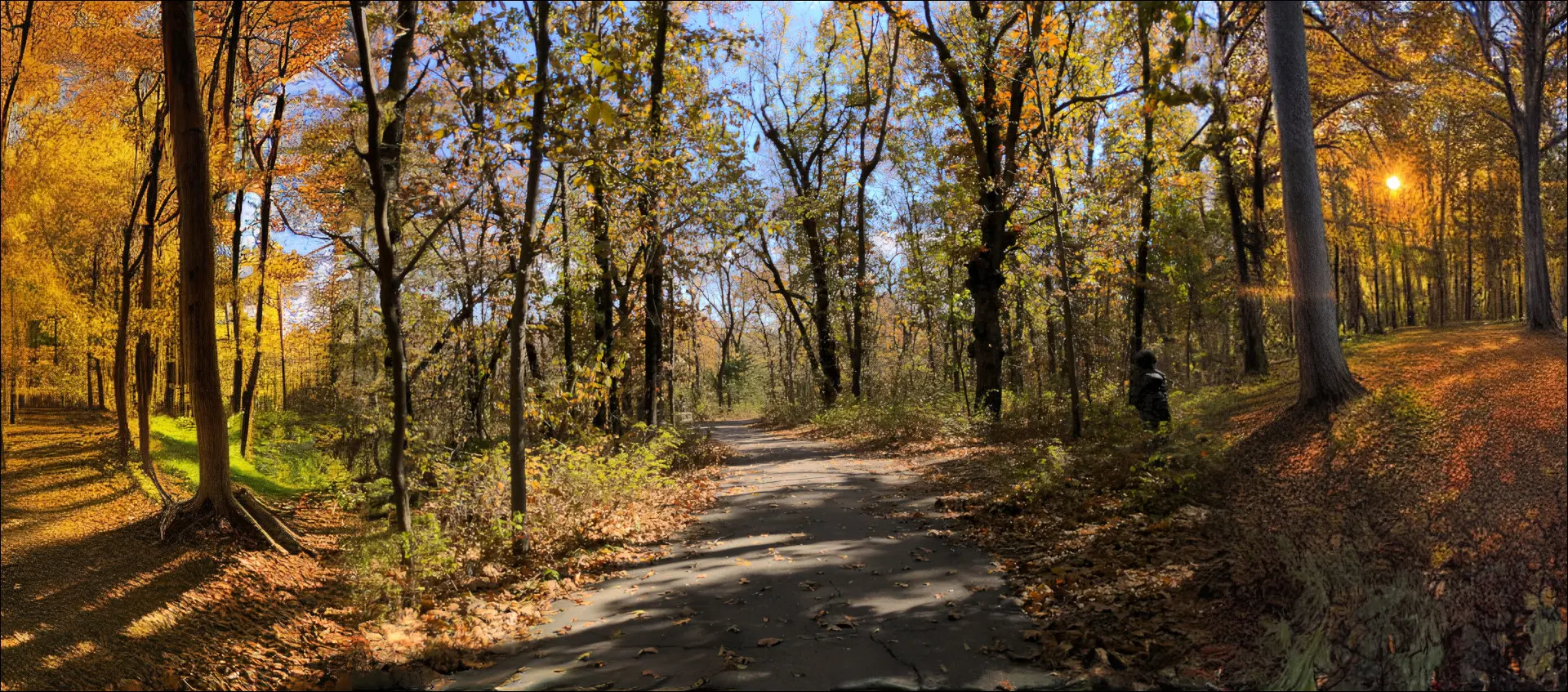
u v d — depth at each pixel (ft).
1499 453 14.79
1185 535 19.84
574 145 24.02
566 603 20.12
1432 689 10.96
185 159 24.40
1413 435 17.71
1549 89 52.01
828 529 27.14
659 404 70.13
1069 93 60.13
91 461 32.89
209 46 40.75
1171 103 14.90
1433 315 127.03
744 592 19.98
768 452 59.26
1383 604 12.47
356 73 39.81
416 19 24.41
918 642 15.61
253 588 21.29
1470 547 12.68
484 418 43.55
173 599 19.48
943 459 44.91
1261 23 55.67
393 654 16.74
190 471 34.47
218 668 16.39
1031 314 72.02
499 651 16.71
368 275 45.83
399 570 20.15
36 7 30.55
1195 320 86.07
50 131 33.24
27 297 31.42
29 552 21.65
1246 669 12.78
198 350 24.85
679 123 40.63
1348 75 62.75
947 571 20.77
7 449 33.94
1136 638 14.69
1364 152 81.51
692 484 40.37
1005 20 53.06
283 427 51.60
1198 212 80.89
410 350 39.45
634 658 15.69
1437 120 86.99
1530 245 41.81
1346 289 109.29
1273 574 15.21
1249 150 64.08
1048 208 53.62
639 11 38.19
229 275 44.88
